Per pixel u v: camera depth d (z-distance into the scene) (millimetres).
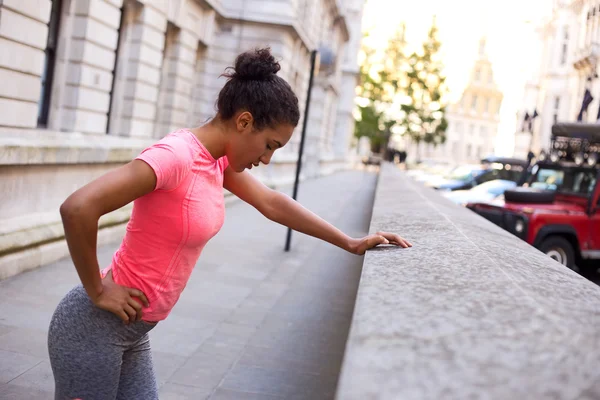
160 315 1943
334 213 13797
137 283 1867
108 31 10664
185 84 15617
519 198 9781
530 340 1081
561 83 42438
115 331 1871
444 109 57781
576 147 11562
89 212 1649
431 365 966
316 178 28328
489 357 998
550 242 9211
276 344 4504
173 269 1885
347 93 53188
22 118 8141
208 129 1896
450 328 1155
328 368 4109
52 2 9766
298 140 24469
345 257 8438
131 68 12305
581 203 10117
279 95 1843
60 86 10016
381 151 71750
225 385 3668
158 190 1785
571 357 996
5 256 5336
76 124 10102
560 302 1426
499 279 1656
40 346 3879
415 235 2727
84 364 1866
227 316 5086
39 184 6266
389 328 1159
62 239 6352
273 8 18047
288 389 3697
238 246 8344
